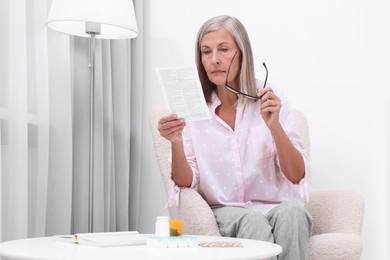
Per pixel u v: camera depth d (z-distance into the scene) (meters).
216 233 1.95
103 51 2.64
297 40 2.80
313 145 2.77
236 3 2.88
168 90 1.92
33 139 2.21
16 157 2.06
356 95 2.73
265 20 2.84
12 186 2.06
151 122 2.38
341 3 2.76
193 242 1.52
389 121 2.68
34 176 2.22
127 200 2.74
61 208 2.30
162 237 1.52
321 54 2.78
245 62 2.16
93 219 2.52
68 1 2.25
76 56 2.54
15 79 2.07
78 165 2.50
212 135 2.18
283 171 2.07
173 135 2.00
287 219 1.84
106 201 2.61
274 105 1.98
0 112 2.05
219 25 2.15
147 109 2.96
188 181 2.11
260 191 2.14
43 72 2.21
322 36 2.78
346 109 2.74
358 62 2.73
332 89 2.76
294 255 1.82
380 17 2.71
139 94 2.87
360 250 1.88
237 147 2.15
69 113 2.33
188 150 2.20
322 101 2.77
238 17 2.88
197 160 2.17
